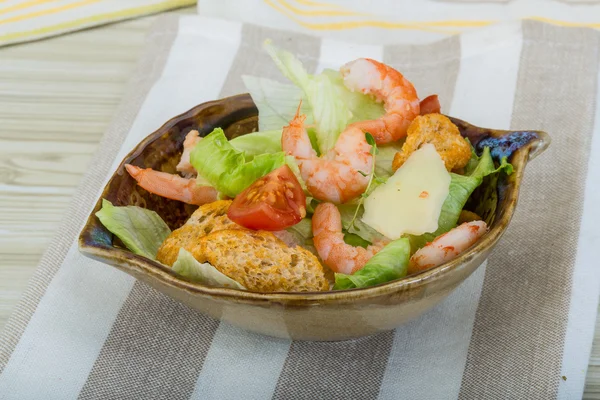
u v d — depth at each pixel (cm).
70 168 67
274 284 50
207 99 69
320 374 55
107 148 66
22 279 60
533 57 69
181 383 55
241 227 51
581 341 54
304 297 48
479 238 51
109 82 73
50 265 59
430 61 71
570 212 59
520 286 56
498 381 53
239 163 53
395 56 72
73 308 57
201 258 50
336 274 50
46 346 56
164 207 56
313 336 52
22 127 70
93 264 59
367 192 54
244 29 73
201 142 54
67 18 77
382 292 48
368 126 55
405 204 52
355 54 72
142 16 79
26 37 76
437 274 49
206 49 72
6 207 65
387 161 56
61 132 70
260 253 50
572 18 75
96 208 53
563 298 55
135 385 54
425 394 54
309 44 73
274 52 57
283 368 55
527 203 60
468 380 54
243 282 50
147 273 50
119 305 57
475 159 55
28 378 55
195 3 79
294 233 54
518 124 65
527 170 62
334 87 58
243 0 77
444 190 53
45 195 65
